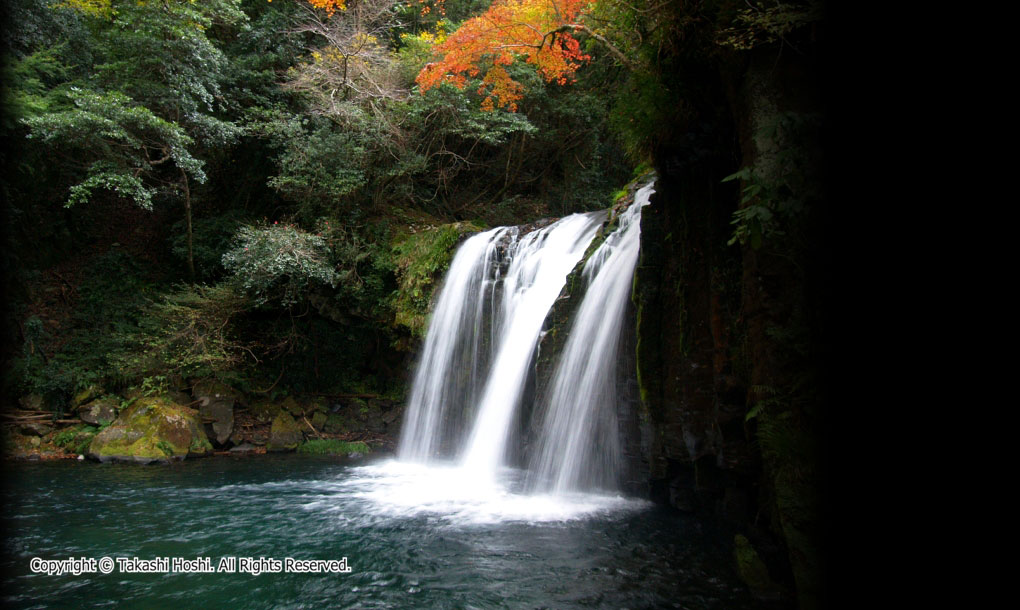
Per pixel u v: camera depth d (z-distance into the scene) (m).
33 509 7.36
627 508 6.83
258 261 12.41
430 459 11.13
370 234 14.41
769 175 4.00
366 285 13.59
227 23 15.36
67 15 13.12
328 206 14.24
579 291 8.55
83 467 10.20
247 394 13.47
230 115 15.70
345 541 6.01
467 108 16.06
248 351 13.59
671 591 4.61
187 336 12.70
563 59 9.03
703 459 6.04
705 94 5.29
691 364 6.06
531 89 16.03
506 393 9.87
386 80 15.52
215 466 10.52
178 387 12.62
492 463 9.74
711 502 6.20
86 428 11.64
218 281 14.88
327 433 13.34
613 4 5.71
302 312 14.40
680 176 6.18
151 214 16.45
